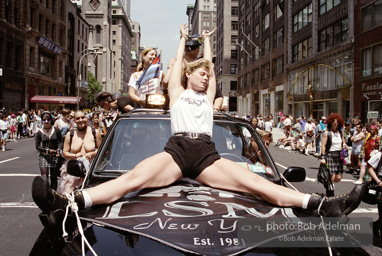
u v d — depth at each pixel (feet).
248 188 8.46
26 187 27.78
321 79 101.45
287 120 77.97
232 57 255.29
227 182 8.66
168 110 12.98
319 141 57.31
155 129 11.58
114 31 413.59
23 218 19.76
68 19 188.85
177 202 8.14
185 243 6.57
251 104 184.14
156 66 16.26
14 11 121.90
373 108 75.72
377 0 73.36
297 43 120.88
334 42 93.45
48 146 24.34
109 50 336.49
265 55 160.66
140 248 6.54
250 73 187.93
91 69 310.04
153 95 13.46
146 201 8.21
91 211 7.81
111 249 6.53
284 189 8.40
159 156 8.69
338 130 25.96
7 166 39.17
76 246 6.78
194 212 7.68
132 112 12.82
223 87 256.93
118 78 411.75
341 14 88.74
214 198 8.46
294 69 123.13
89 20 321.32
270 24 151.94
